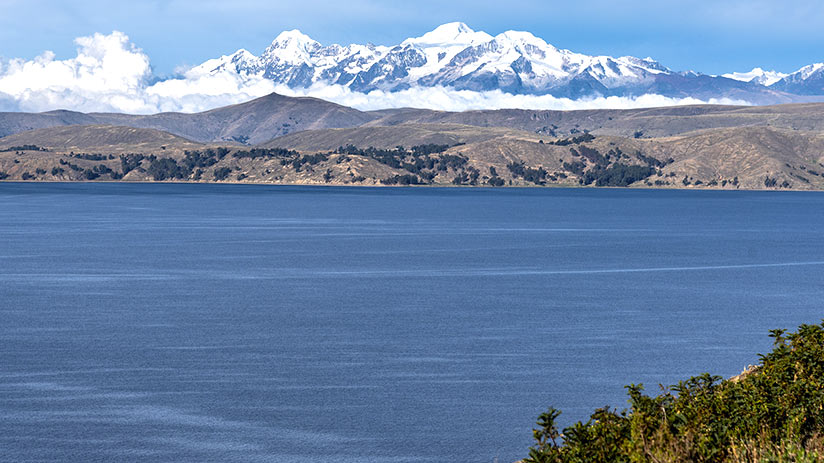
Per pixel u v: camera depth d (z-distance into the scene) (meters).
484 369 55.38
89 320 73.56
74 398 47.34
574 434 21.28
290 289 96.75
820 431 24.59
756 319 76.81
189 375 52.81
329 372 53.97
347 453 38.88
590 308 83.06
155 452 38.59
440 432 42.00
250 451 38.97
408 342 64.31
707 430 22.28
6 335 66.12
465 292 95.19
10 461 37.31
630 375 54.16
